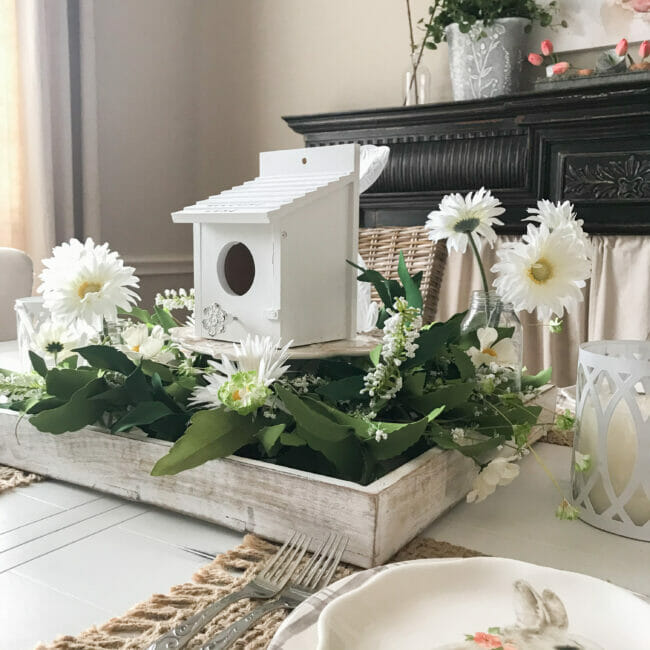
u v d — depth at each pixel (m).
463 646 0.36
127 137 2.96
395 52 2.73
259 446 0.60
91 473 0.65
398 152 2.28
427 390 0.65
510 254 0.63
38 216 2.45
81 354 0.63
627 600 0.39
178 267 3.22
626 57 2.14
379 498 0.49
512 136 2.07
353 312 0.77
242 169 3.25
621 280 1.91
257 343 0.60
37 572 0.49
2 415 0.71
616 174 1.89
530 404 0.77
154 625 0.41
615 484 0.55
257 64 3.13
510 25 2.14
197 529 0.57
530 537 0.55
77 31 2.65
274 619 0.42
